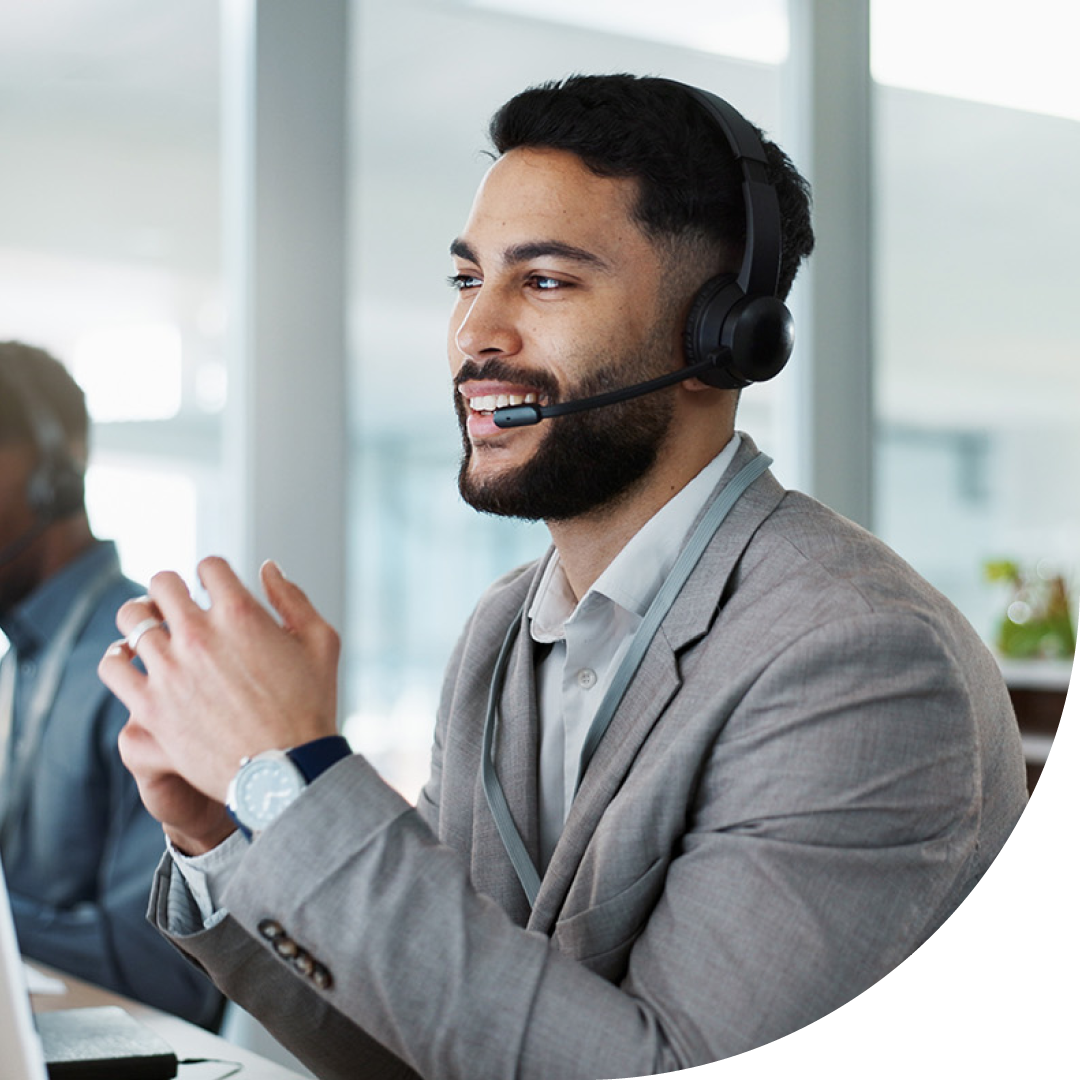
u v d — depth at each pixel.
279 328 2.59
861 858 0.85
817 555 1.01
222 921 0.99
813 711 0.89
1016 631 2.70
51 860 1.91
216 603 0.87
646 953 0.86
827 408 3.19
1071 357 3.48
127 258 2.60
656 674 1.01
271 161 2.59
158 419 2.59
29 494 2.05
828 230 3.20
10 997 0.73
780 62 3.22
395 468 2.74
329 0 2.64
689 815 0.93
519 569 1.33
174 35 2.64
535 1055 0.79
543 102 1.07
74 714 1.94
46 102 2.57
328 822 0.81
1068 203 3.48
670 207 1.06
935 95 3.38
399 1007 0.79
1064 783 1.44
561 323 1.04
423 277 2.79
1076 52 3.48
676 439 1.08
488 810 1.12
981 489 3.41
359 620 2.69
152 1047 1.06
